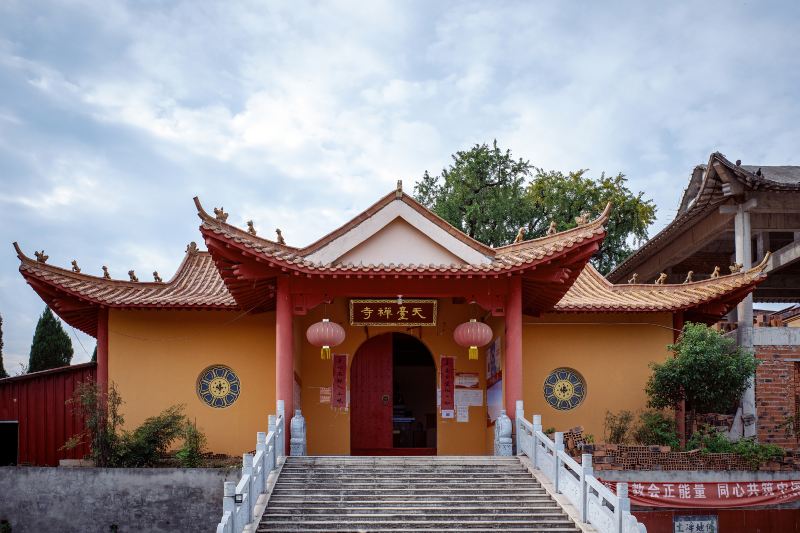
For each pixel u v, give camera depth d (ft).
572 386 74.90
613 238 136.15
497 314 64.23
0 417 72.18
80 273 70.79
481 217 133.69
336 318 75.77
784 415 76.74
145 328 73.10
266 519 50.47
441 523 50.06
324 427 74.74
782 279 111.14
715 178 79.10
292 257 61.31
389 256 65.16
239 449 71.67
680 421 72.28
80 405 67.92
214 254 60.13
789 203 79.82
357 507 52.08
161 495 58.70
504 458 59.21
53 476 59.11
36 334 115.85
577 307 73.51
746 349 75.97
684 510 60.44
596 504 47.67
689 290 76.23
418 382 92.02
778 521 61.31
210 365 72.84
